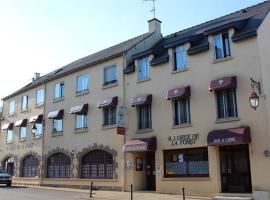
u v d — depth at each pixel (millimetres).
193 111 21172
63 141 30297
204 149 20656
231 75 19703
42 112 33688
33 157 34375
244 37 19344
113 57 26656
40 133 33562
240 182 19031
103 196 21422
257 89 18516
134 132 24172
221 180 19594
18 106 38469
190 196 20250
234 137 18297
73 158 28906
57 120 31578
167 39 27109
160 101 23031
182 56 22469
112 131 25891
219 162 19703
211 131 19984
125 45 28984
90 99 28234
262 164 17797
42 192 24688
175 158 22016
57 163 30938
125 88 25438
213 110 20203
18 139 37406
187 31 26141
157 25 28672
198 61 21406
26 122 36312
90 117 27938
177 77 22328
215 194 19391
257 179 17844
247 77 19047
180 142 21516
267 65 19141
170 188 21703
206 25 24938
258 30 19094
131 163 24031
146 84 24094
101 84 27422
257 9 22578
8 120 40031
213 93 20344
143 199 19531
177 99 22203
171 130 22109
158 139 22734
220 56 20531
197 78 21281
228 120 19422
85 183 27344
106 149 26062
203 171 20531
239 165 19203
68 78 31062
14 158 37562
